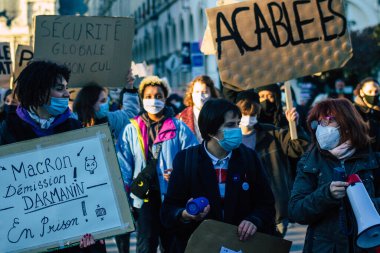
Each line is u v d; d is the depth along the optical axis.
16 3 49.69
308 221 4.62
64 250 4.66
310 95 23.81
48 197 4.56
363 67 25.08
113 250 9.02
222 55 6.44
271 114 8.41
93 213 4.58
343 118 4.54
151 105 6.61
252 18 6.47
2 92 9.66
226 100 4.89
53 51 7.40
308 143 6.75
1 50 9.21
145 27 54.47
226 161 4.92
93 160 4.61
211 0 36.62
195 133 7.41
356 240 4.33
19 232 4.52
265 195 4.96
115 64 7.62
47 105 4.64
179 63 27.16
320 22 6.60
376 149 5.25
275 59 6.52
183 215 4.76
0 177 4.53
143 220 6.54
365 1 32.66
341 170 4.45
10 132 4.67
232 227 4.74
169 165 6.52
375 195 4.58
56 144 4.59
